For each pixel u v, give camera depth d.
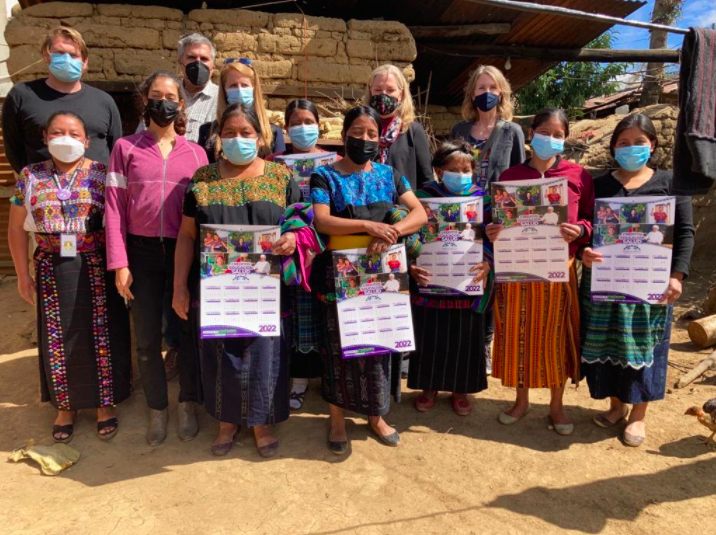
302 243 2.74
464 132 3.88
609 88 15.27
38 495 2.67
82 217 2.99
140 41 5.24
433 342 3.32
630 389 3.03
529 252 3.04
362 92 5.81
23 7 5.80
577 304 3.19
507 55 7.81
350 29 5.73
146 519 2.49
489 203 3.22
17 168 3.53
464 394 3.50
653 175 3.04
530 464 2.95
